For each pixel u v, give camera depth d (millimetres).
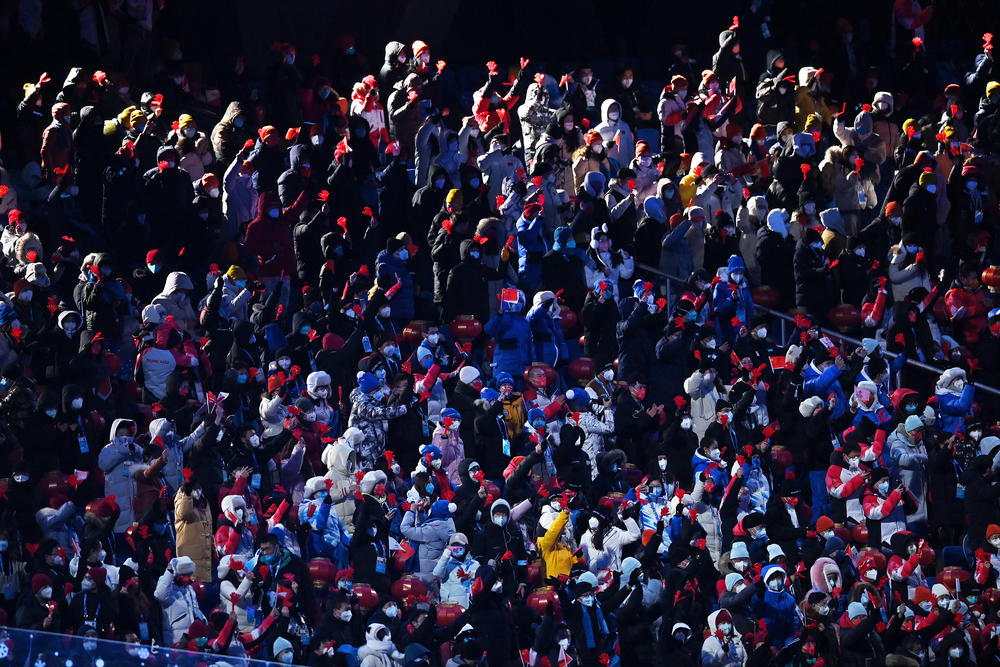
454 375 64125
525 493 59219
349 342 61375
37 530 52375
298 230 64750
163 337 59062
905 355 71250
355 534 54562
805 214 72938
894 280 73438
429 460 57312
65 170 64875
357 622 52312
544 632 54375
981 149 82062
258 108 77938
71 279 62250
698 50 102812
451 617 54375
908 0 89875
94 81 70250
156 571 51781
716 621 57531
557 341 65000
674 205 73500
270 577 52750
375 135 75750
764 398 67000
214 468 56219
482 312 64500
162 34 90062
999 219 81500
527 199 68688
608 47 102938
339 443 57312
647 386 66000
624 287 70125
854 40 92000
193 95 79750
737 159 77375
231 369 59281
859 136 79875
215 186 65938
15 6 71750
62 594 50062
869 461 64312
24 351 57531
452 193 65438
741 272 69312
